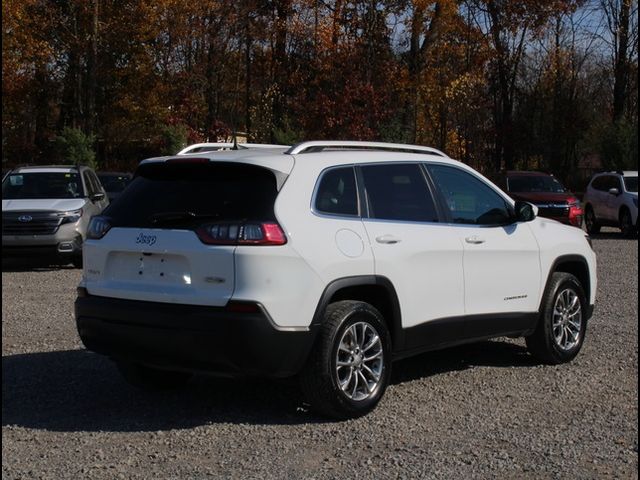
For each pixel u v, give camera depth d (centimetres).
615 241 2170
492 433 574
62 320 997
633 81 4344
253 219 565
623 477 491
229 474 500
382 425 592
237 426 594
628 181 2339
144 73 4156
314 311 575
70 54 4072
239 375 571
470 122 4434
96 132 4247
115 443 559
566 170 4706
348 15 3759
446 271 667
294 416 616
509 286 722
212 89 3978
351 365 598
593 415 615
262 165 586
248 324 548
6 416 621
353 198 623
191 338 558
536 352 767
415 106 4019
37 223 1444
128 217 612
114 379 730
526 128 4553
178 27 3912
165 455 535
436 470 503
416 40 4009
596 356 807
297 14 3884
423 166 688
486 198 734
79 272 1484
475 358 803
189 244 570
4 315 1030
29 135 4762
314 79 3653
